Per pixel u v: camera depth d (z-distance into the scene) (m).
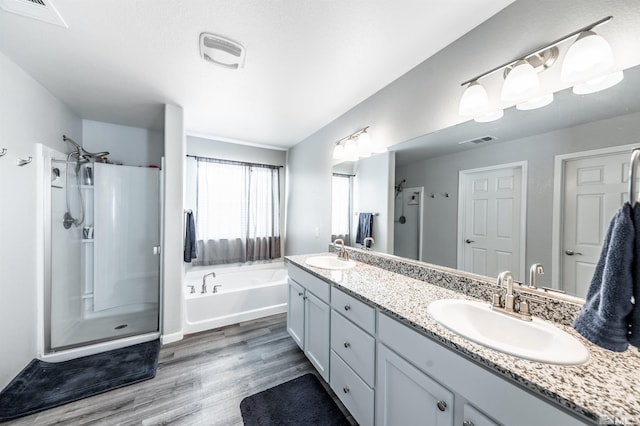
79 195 2.48
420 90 1.63
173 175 2.33
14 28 1.32
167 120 2.29
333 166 2.64
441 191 1.50
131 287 2.71
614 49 0.87
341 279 1.60
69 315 2.34
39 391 1.63
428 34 1.37
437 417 0.89
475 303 1.14
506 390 0.69
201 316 2.58
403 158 1.77
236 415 1.46
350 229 2.33
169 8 1.19
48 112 2.05
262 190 3.75
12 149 1.66
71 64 1.67
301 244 3.37
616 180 0.88
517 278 1.15
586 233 0.94
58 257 2.19
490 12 1.21
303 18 1.25
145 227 2.73
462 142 1.38
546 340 0.88
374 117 2.04
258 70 1.72
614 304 0.64
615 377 0.66
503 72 1.19
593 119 0.92
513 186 1.16
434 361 0.90
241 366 1.94
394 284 1.49
